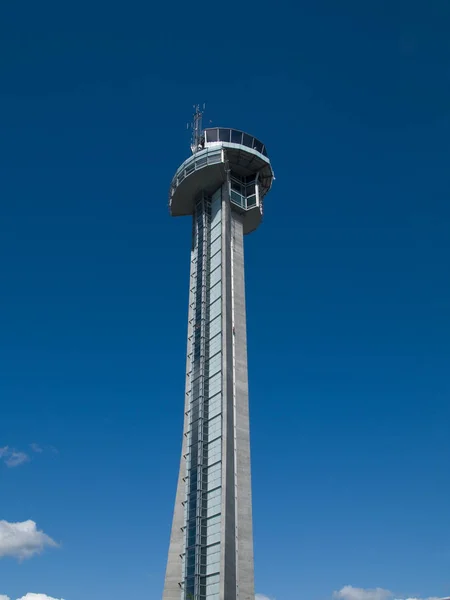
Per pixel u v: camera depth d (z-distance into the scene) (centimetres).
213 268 7812
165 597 6059
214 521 6156
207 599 5809
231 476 6231
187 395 7262
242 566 5900
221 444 6450
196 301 7800
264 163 8500
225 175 8138
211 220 8225
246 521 6166
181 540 6381
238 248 8019
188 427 7000
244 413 6788
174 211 8781
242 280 7788
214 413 6775
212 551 6012
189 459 6762
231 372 6900
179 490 6681
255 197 8388
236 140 8519
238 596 5741
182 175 8394
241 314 7500
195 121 8906
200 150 8531
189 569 6062
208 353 7281
